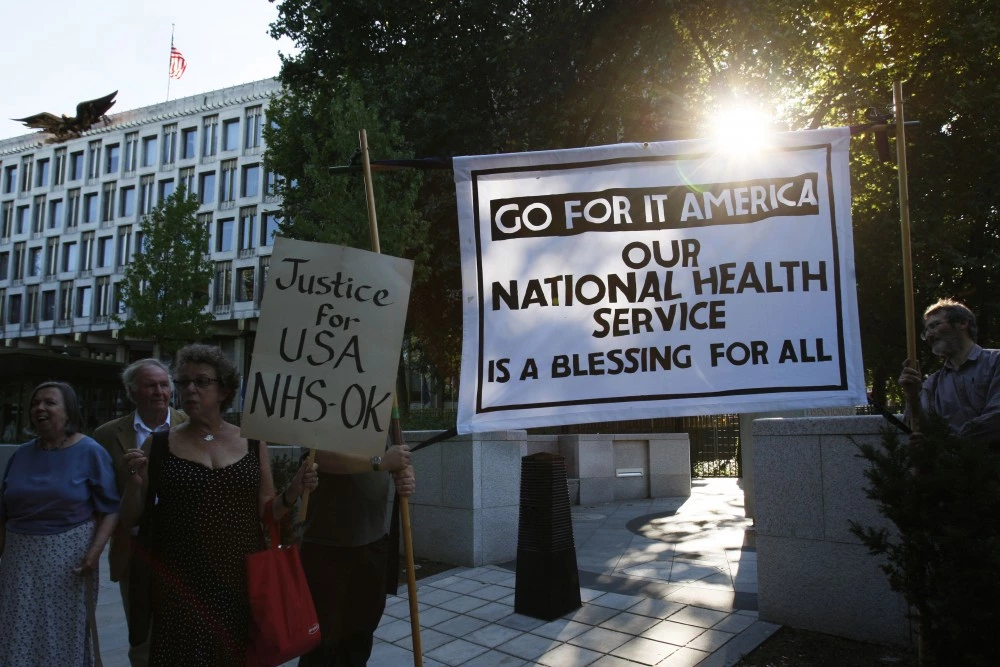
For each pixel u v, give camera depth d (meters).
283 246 3.17
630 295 3.58
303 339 3.11
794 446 4.96
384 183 14.67
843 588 4.66
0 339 53.22
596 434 13.16
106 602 6.38
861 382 3.50
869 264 14.96
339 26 17.94
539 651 4.78
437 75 16.81
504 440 7.93
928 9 14.16
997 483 3.04
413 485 3.35
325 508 3.45
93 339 49.97
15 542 3.46
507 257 3.60
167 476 2.95
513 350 3.54
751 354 3.53
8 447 12.29
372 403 3.12
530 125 16.72
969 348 3.61
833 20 15.66
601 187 3.65
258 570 2.89
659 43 14.88
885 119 3.61
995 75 14.25
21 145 54.50
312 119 18.72
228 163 46.44
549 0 16.55
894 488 3.27
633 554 7.71
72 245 51.78
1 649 3.36
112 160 50.91
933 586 3.18
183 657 2.82
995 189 14.30
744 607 5.41
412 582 3.20
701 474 18.41
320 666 3.41
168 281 25.05
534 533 5.62
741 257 3.60
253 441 3.21
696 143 3.67
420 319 20.03
